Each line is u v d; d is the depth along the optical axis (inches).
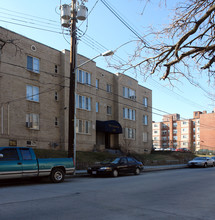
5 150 442.3
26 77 887.7
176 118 3988.7
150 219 226.5
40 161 479.2
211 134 3107.8
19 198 317.4
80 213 244.4
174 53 301.7
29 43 909.2
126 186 444.1
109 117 1266.0
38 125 911.7
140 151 1440.7
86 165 789.2
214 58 304.7
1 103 799.7
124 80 1342.3
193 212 254.2
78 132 1033.5
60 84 1005.2
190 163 1089.4
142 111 1505.9
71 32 672.4
